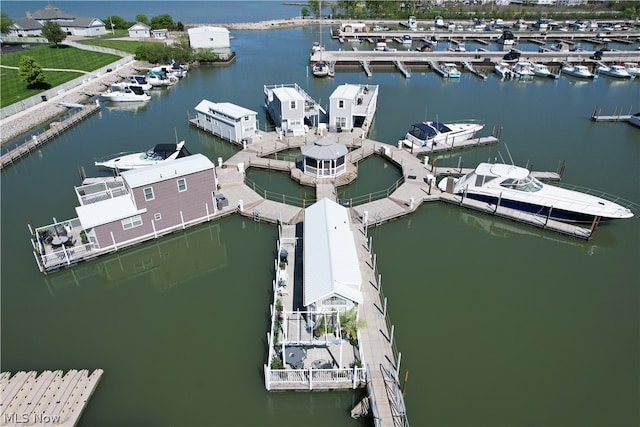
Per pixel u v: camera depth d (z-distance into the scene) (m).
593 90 71.69
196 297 25.88
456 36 121.69
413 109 60.22
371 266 27.20
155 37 118.75
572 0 198.88
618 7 173.38
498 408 18.77
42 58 87.56
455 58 92.75
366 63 89.19
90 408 18.62
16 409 17.84
